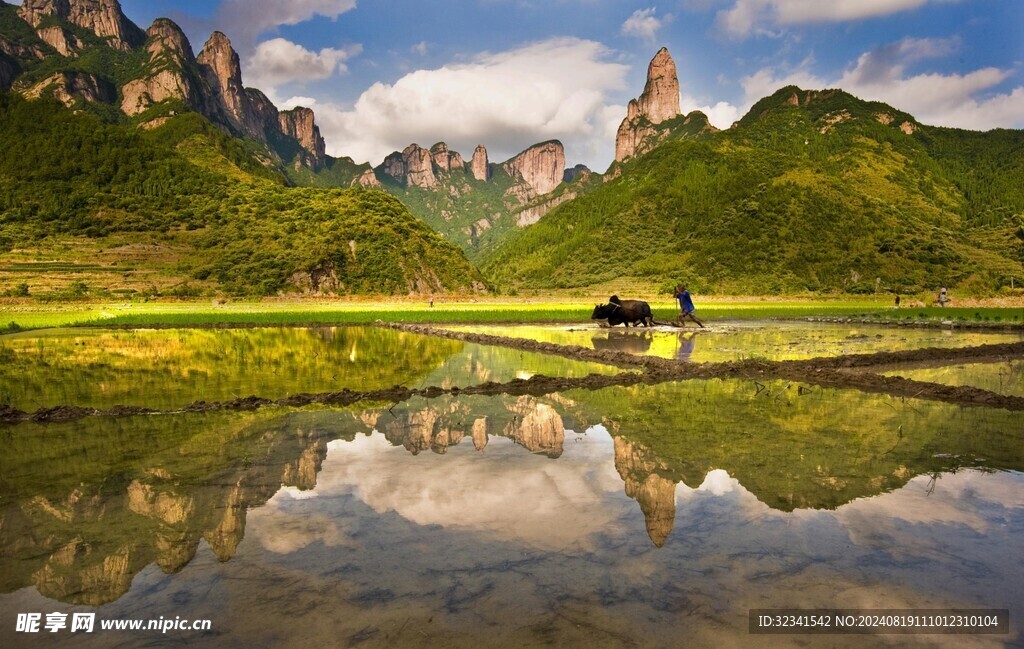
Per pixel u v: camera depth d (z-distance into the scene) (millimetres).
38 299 66250
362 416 9234
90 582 3939
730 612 3566
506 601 3682
